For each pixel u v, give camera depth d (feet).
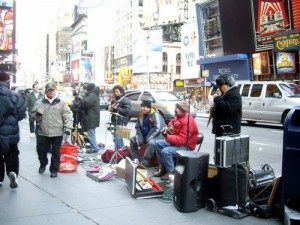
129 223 16.52
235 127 20.04
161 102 58.49
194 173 18.01
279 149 38.34
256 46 98.07
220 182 17.98
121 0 292.61
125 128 29.45
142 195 20.20
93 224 16.34
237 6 100.37
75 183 23.30
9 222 16.48
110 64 312.71
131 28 272.51
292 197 16.14
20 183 23.25
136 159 27.14
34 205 18.88
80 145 35.78
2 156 22.22
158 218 17.20
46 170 26.96
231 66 107.34
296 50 85.46
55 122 24.70
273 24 91.91
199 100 111.45
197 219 17.13
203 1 122.01
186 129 23.79
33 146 38.83
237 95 19.88
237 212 17.30
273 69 94.48
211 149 38.22
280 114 58.65
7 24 164.55
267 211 17.19
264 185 19.30
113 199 20.01
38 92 47.42
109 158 29.35
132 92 67.46
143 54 192.13
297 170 15.55
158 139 26.86
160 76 221.05
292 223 14.96
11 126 21.52
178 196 18.25
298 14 85.10
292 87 61.31
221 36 109.91
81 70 348.79
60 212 17.87
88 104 33.96
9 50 166.20
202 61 116.57
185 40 135.95
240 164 18.13
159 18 181.78
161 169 25.20
